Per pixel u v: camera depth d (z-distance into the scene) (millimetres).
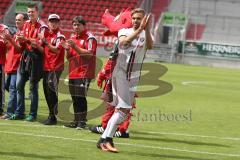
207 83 76688
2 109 36719
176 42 116062
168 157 26391
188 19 123812
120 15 28438
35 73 34469
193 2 130125
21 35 33906
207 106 51062
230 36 123125
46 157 24750
